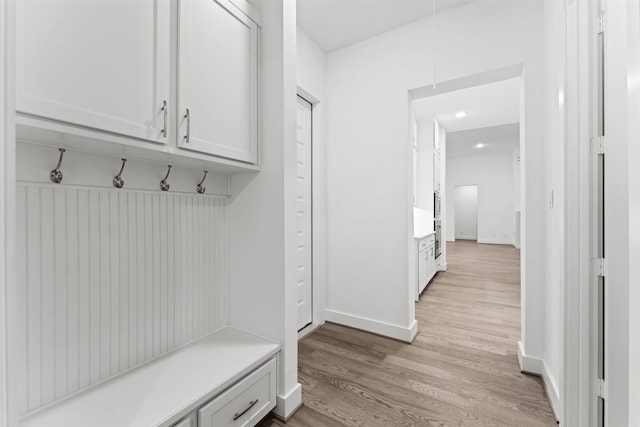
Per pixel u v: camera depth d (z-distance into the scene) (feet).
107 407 3.33
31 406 3.22
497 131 19.17
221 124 4.31
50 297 3.38
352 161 8.71
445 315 9.73
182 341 4.89
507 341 7.77
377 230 8.32
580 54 4.11
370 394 5.50
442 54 7.20
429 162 14.78
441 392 5.55
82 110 2.81
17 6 2.42
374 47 8.24
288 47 4.99
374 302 8.38
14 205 1.77
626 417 3.65
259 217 5.22
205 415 3.63
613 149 3.75
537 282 6.07
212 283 5.41
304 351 7.26
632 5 2.37
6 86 1.77
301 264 8.44
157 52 3.48
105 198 3.91
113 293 3.98
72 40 2.75
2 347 1.70
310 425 4.72
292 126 5.13
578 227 4.15
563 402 4.30
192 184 5.01
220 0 4.28
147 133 3.37
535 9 6.09
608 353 3.74
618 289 3.69
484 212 29.91
